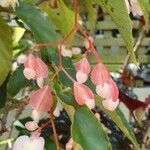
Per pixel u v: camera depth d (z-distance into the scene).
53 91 0.17
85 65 0.16
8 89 0.20
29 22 0.19
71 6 0.28
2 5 0.18
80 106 0.16
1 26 0.18
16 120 0.31
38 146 0.15
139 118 0.29
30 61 0.16
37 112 0.16
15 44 0.29
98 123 0.16
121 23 0.16
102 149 0.15
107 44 0.60
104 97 0.15
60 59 0.17
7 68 0.17
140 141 0.34
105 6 0.16
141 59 0.58
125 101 0.29
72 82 0.17
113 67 0.53
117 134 0.34
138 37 0.45
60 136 0.31
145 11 0.17
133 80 0.46
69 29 0.24
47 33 0.19
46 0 0.28
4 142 0.27
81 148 0.16
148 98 0.29
